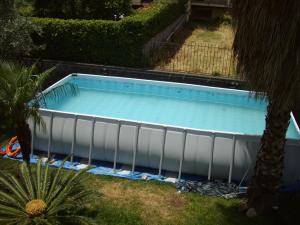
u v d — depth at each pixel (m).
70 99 14.84
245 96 14.70
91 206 8.59
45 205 7.43
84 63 16.38
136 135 10.03
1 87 8.15
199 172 9.96
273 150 7.91
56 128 10.57
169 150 9.90
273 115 7.62
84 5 18.78
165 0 20.69
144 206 8.70
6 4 12.33
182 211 8.56
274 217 8.28
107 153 10.37
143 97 15.34
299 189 9.29
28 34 13.08
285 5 6.16
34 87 8.55
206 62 17.05
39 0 18.66
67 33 16.20
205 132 9.69
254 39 6.65
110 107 14.46
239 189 9.35
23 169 8.30
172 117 13.85
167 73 15.70
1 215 7.29
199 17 25.91
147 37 16.48
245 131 13.12
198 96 15.07
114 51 16.14
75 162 10.48
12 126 8.70
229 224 8.12
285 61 6.49
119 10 18.88
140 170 10.23
